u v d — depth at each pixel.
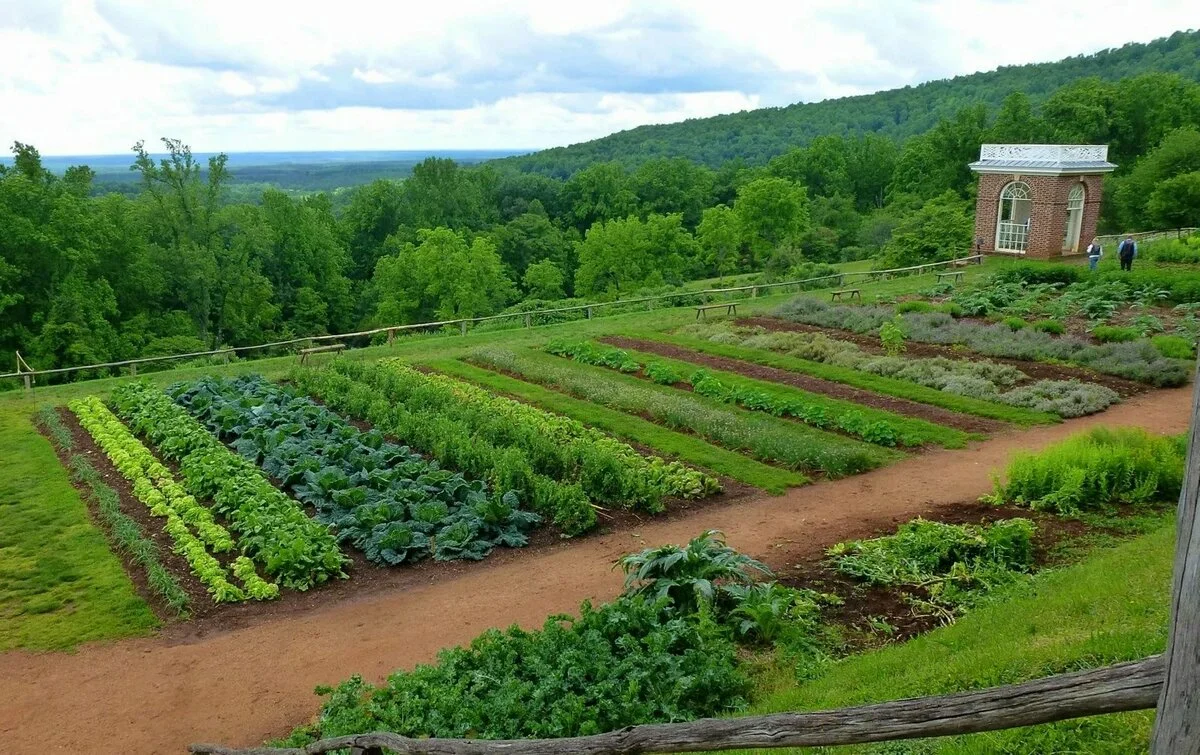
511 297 73.38
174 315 50.44
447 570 14.05
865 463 17.67
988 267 40.59
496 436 19.27
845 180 95.69
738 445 19.20
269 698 10.45
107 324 43.25
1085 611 8.48
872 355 26.41
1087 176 40.81
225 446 19.88
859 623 10.99
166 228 52.31
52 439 21.28
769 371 25.84
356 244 84.31
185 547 14.42
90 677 11.04
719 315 34.50
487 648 9.83
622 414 21.89
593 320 35.09
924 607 11.16
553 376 25.28
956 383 22.92
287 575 13.55
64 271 43.50
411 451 19.39
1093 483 14.53
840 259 76.00
